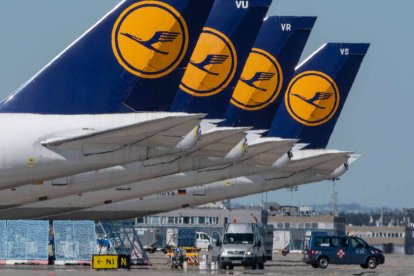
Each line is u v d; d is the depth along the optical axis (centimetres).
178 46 13488
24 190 16488
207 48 16662
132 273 15775
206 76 16650
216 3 16725
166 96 13462
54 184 16500
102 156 13112
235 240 19475
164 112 13425
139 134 13062
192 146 13938
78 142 13012
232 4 16712
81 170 13075
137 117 13312
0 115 13025
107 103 13288
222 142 16362
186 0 13438
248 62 19088
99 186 16700
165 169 16875
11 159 12800
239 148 17912
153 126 12756
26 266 18150
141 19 13388
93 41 13325
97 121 13212
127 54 13375
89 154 13062
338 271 18638
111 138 13088
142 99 13400
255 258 19288
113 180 16650
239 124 19012
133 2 13388
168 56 13462
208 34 16662
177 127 13050
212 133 15900
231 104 19012
